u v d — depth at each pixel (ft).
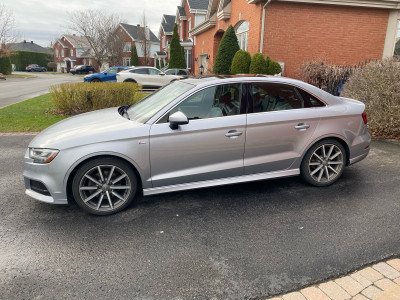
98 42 138.72
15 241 9.68
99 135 10.75
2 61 116.98
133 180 11.41
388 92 20.97
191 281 7.95
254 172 12.62
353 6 41.24
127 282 7.91
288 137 12.58
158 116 11.37
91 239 9.82
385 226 10.43
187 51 99.60
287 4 40.40
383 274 8.13
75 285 7.80
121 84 31.04
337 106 13.34
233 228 10.44
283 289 7.64
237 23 50.01
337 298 7.34
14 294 7.48
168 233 10.16
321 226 10.48
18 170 15.98
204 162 11.83
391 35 42.96
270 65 37.96
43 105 37.24
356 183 14.07
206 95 11.89
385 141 21.35
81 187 10.87
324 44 42.22
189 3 99.45
